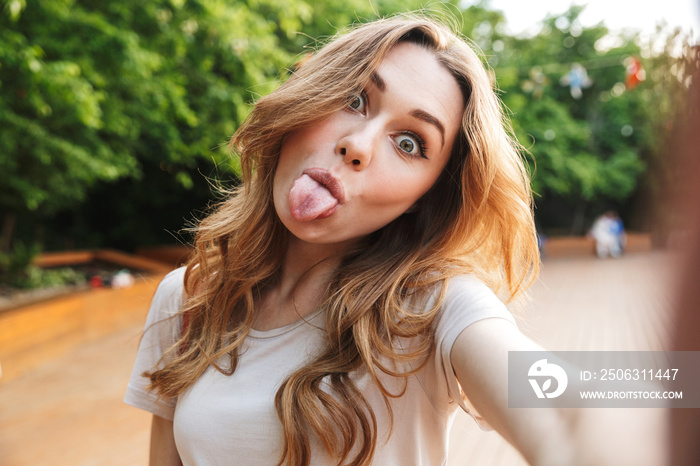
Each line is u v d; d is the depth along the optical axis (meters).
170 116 7.70
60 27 5.89
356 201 0.90
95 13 6.20
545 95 20.50
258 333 1.03
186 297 1.19
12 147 6.45
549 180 20.98
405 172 0.91
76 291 7.88
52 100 5.95
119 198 14.77
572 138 20.94
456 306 0.86
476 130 0.93
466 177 0.96
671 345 0.17
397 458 0.92
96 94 5.73
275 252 1.08
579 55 21.56
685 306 0.16
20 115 6.54
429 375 0.92
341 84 0.91
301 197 0.90
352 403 0.89
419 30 0.94
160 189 14.84
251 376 0.99
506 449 3.54
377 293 0.93
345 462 0.90
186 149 8.21
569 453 0.55
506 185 0.97
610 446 0.49
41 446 3.94
